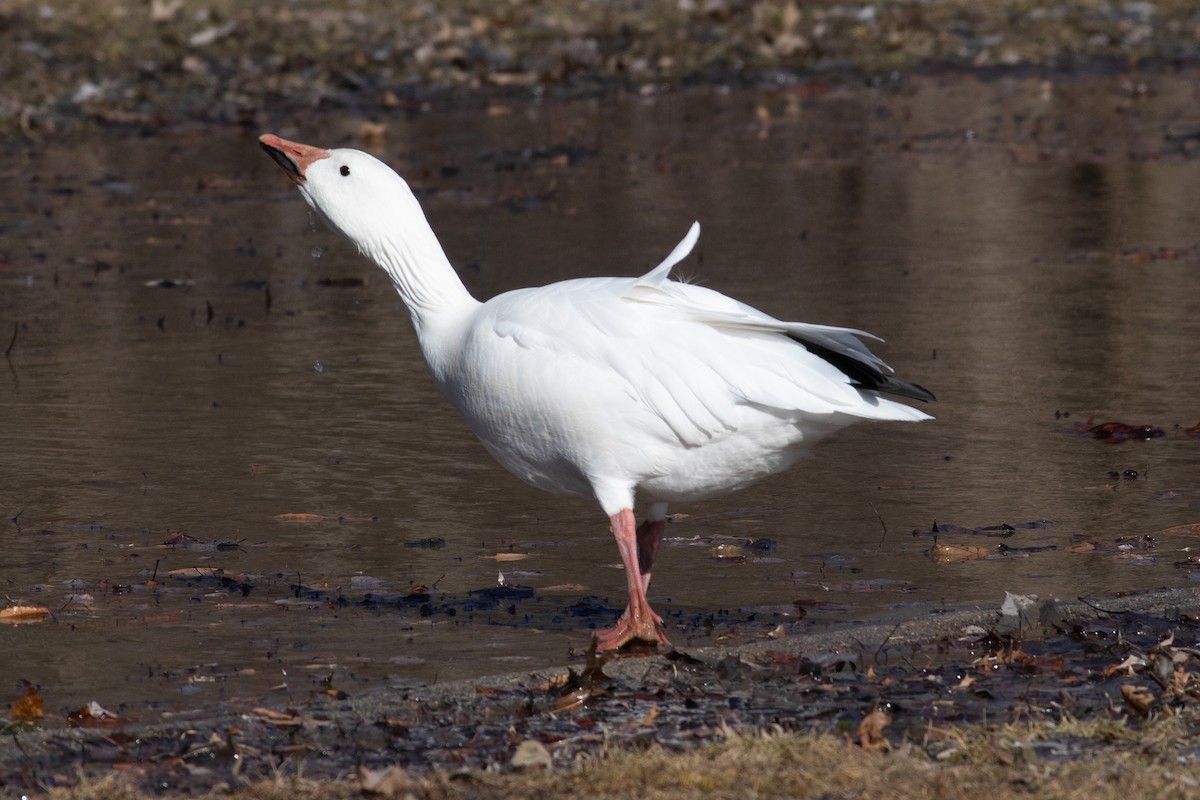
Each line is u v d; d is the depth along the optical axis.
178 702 8.02
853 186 24.00
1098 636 8.59
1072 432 12.91
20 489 11.82
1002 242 20.27
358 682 8.31
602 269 18.91
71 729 7.56
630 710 7.67
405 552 10.55
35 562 10.30
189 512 11.32
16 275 19.38
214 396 14.34
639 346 8.74
